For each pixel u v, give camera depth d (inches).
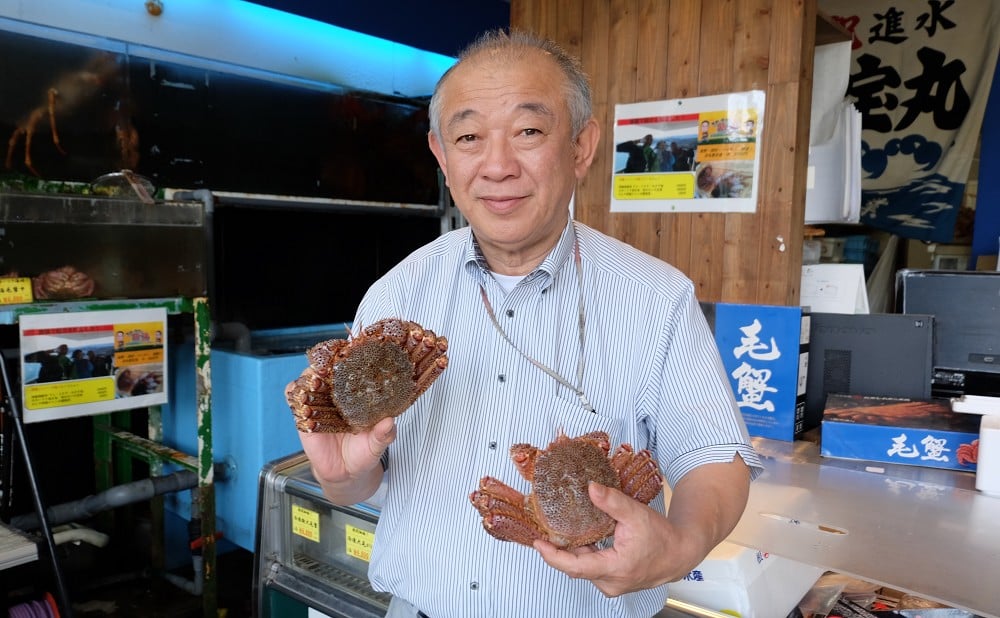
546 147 41.6
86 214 97.5
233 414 137.3
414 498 46.7
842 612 53.2
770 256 102.7
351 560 59.8
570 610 43.2
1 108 122.6
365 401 37.5
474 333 46.9
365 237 181.2
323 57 166.6
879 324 85.0
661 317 44.1
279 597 62.8
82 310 98.4
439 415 46.7
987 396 77.0
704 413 41.8
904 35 180.5
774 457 76.7
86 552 136.9
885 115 185.2
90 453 142.9
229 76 151.0
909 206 183.9
